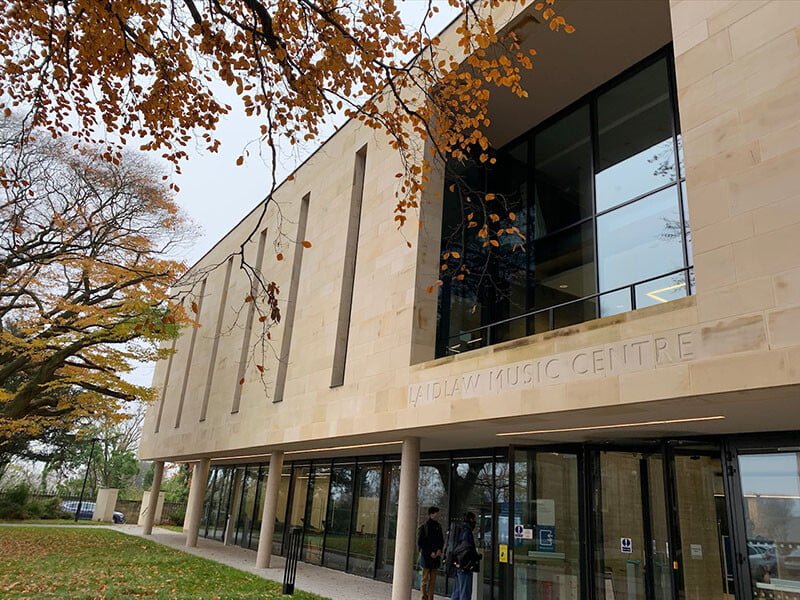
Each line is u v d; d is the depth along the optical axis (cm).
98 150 1741
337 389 1366
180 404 2662
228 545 2519
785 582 748
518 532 1038
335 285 1530
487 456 1301
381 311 1271
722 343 602
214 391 2250
